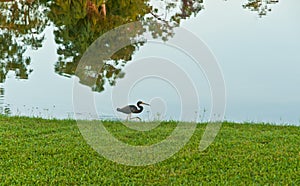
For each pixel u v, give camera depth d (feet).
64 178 22.75
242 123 35.19
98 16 57.16
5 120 34.37
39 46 62.49
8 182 21.99
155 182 22.47
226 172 23.67
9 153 26.08
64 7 58.08
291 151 26.86
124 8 58.49
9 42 63.62
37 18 64.85
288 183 22.17
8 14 66.23
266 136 30.42
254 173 23.43
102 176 23.18
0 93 46.44
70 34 58.23
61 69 54.60
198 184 22.17
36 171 23.59
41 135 30.40
